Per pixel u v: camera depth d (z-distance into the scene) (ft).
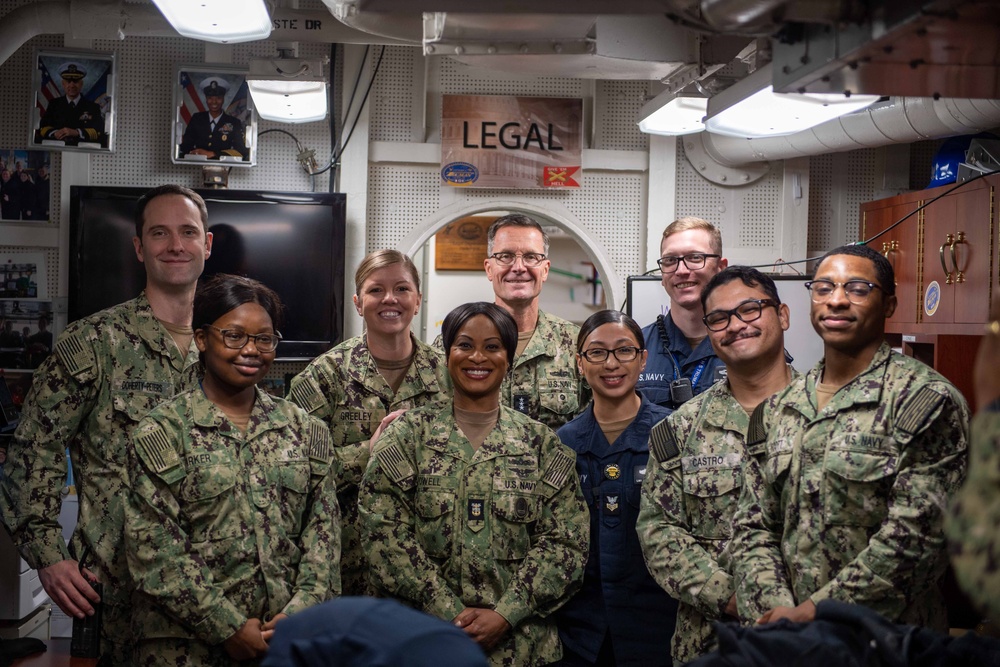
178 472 7.53
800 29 5.90
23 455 8.53
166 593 7.26
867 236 14.83
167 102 14.57
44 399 8.63
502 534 8.43
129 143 14.52
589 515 8.86
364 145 14.71
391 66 15.03
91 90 13.88
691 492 8.24
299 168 14.78
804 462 7.27
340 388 10.26
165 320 9.42
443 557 8.43
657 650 8.78
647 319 13.67
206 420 7.78
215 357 7.83
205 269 14.06
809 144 13.60
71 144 13.83
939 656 4.16
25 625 11.74
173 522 7.48
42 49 13.78
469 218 24.27
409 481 8.50
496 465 8.57
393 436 8.70
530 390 11.12
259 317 7.91
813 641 4.33
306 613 3.48
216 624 7.25
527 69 7.89
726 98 8.59
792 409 7.55
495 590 8.34
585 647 8.81
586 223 15.38
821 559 7.03
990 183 11.55
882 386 7.08
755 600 7.13
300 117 13.12
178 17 8.83
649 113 11.80
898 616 6.61
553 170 15.11
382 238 15.11
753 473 7.79
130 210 13.87
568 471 8.77
